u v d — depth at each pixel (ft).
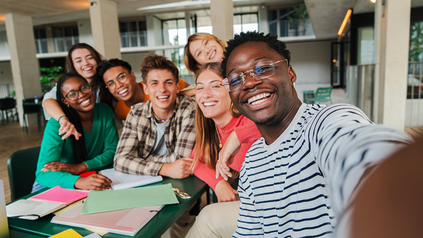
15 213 3.26
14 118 34.04
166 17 59.72
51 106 5.26
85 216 3.15
